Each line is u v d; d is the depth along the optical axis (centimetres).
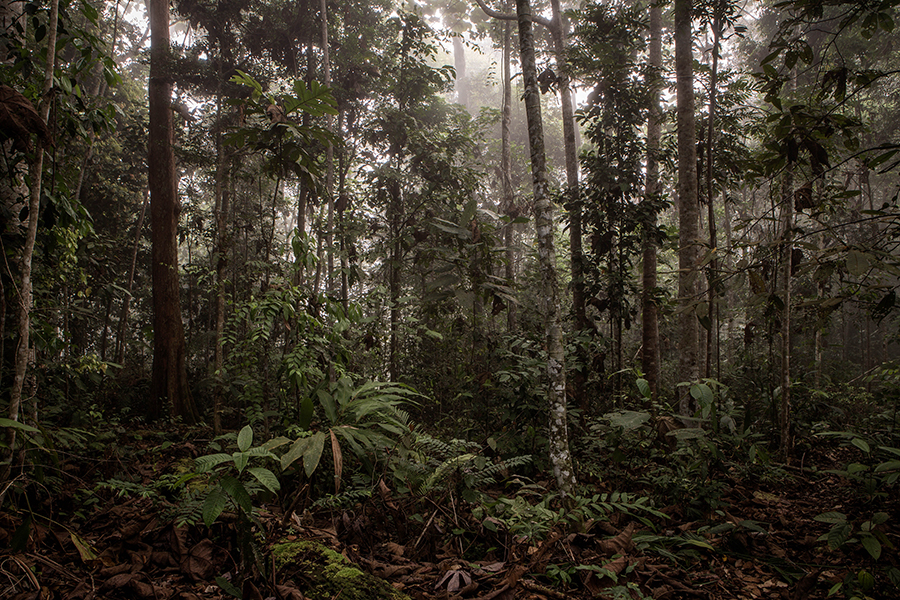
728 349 1584
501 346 735
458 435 680
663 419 474
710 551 389
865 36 462
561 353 452
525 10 480
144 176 1389
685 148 690
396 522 372
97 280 995
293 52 1089
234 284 881
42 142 303
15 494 347
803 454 721
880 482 446
